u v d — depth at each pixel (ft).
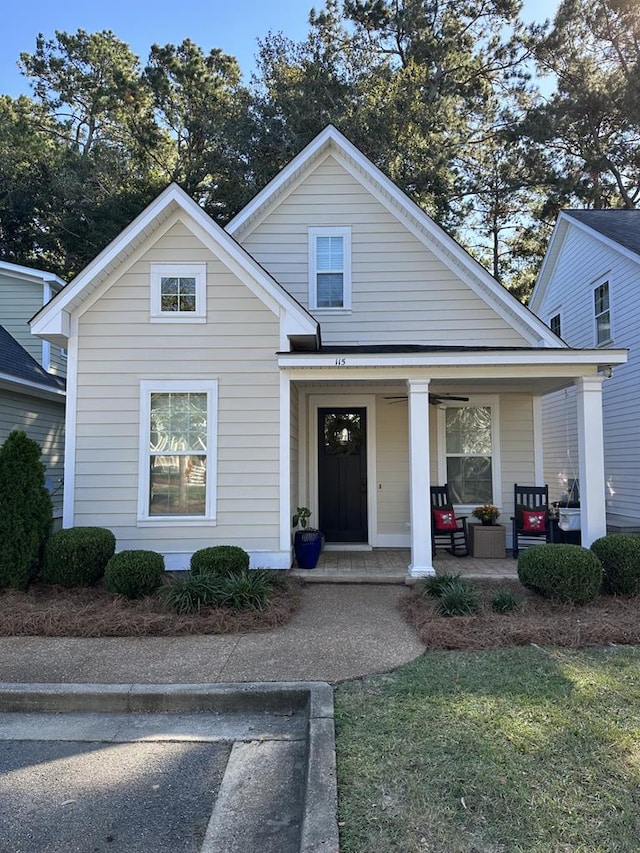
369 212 30.58
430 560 23.56
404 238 30.40
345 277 30.32
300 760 10.68
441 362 23.38
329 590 22.65
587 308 43.78
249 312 25.04
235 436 24.79
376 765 9.57
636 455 36.52
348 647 15.98
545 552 19.65
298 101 60.23
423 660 14.79
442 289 30.09
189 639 16.89
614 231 40.34
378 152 58.59
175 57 82.64
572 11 70.13
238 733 11.81
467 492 31.22
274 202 30.78
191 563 21.88
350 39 71.15
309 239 30.63
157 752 11.00
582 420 24.04
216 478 24.66
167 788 9.75
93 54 88.84
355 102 60.64
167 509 24.77
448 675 13.66
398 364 23.40
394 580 23.54
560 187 70.44
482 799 8.61
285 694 12.93
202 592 18.97
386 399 30.86
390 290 30.22
